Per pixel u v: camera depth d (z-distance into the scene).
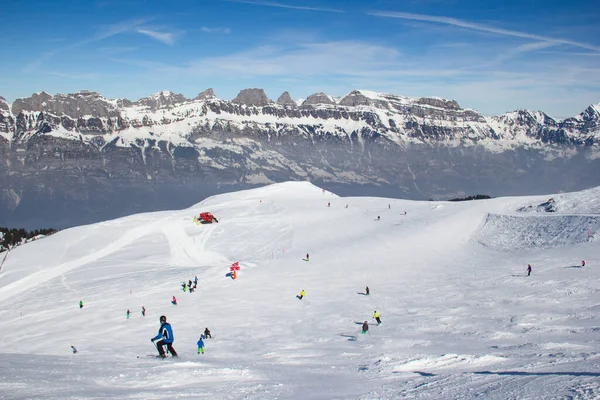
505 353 30.44
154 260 118.19
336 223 143.25
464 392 15.70
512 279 72.75
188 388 17.78
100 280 100.25
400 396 16.02
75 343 54.50
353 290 76.88
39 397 14.66
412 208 153.00
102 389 16.80
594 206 117.81
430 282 78.56
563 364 21.98
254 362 30.20
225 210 171.75
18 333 63.88
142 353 38.31
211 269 101.88
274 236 134.88
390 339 44.41
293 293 77.06
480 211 132.25
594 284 63.62
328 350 40.06
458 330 46.84
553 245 98.69
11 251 132.12
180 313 67.31
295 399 15.95
